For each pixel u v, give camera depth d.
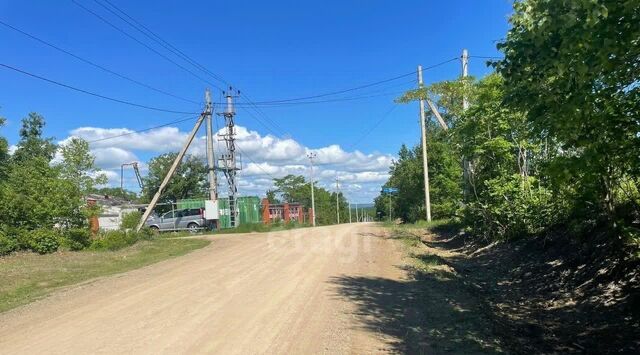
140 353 6.36
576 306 8.76
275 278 12.24
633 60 5.36
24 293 11.69
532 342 7.01
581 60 4.91
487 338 6.91
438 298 9.52
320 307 8.91
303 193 101.44
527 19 4.83
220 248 21.14
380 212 95.88
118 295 10.66
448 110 20.19
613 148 6.52
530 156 16.66
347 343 6.70
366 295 9.95
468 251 18.31
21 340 7.27
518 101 6.19
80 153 23.69
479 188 18.59
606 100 6.09
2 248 19.73
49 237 20.75
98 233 24.50
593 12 4.34
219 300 9.67
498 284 11.98
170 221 41.41
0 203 20.09
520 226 15.65
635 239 8.48
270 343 6.73
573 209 10.91
